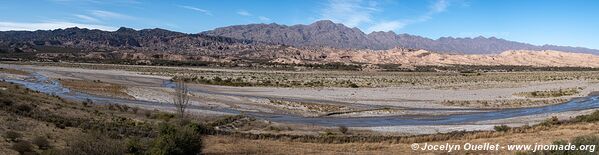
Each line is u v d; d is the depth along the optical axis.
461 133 41.19
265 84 98.19
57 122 38.59
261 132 44.09
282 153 31.52
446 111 64.56
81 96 67.88
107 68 153.50
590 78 140.88
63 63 179.38
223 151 31.66
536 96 84.38
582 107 70.31
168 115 50.22
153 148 27.73
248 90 85.62
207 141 35.84
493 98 79.94
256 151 32.12
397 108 66.12
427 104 71.38
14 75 102.50
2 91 53.47
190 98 68.25
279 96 76.44
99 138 29.44
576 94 89.62
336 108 64.56
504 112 64.81
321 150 32.97
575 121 49.38
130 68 158.62
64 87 78.69
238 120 50.31
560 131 40.31
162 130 30.16
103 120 43.78
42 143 28.58
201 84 95.81
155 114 51.53
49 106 48.94
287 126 48.66
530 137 36.59
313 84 100.75
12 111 40.66
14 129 32.97
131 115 50.38
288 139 39.44
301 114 60.12
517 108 69.56
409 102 73.25
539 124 48.25
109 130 37.38
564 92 92.12
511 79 130.62
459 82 117.31
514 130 42.69
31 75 106.50
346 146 35.03
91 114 47.47
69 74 115.44
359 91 88.12
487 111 65.88
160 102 65.56
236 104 65.50
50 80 93.75
